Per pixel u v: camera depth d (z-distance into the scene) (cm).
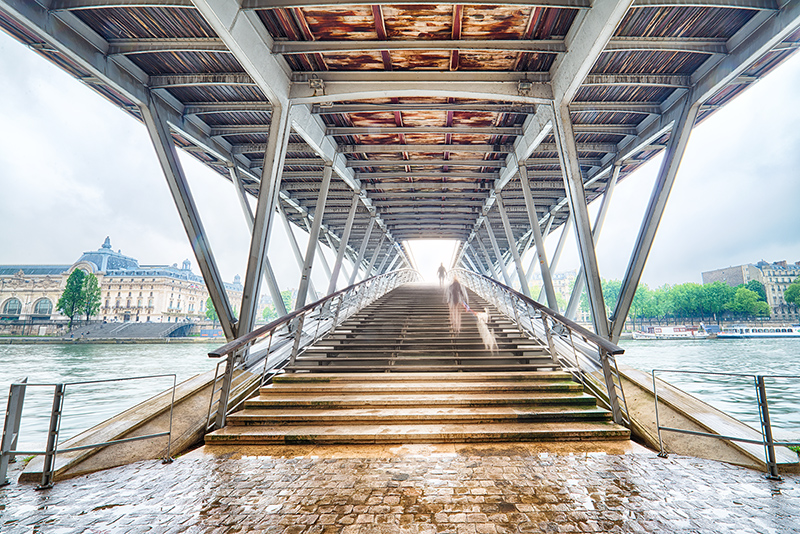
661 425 489
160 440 466
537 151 1208
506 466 384
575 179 774
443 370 692
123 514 297
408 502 308
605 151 1195
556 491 327
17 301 9744
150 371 2838
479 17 659
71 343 6569
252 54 655
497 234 2553
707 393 1842
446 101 966
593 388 602
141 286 10106
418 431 470
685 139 824
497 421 504
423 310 1198
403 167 1482
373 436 460
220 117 1018
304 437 464
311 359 743
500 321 1059
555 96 791
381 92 803
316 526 273
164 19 642
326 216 2098
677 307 10162
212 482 357
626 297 811
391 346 815
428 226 2464
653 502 305
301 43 714
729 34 689
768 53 696
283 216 1656
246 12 620
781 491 327
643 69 790
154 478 369
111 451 435
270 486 345
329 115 1032
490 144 1227
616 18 563
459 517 283
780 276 10525
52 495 335
